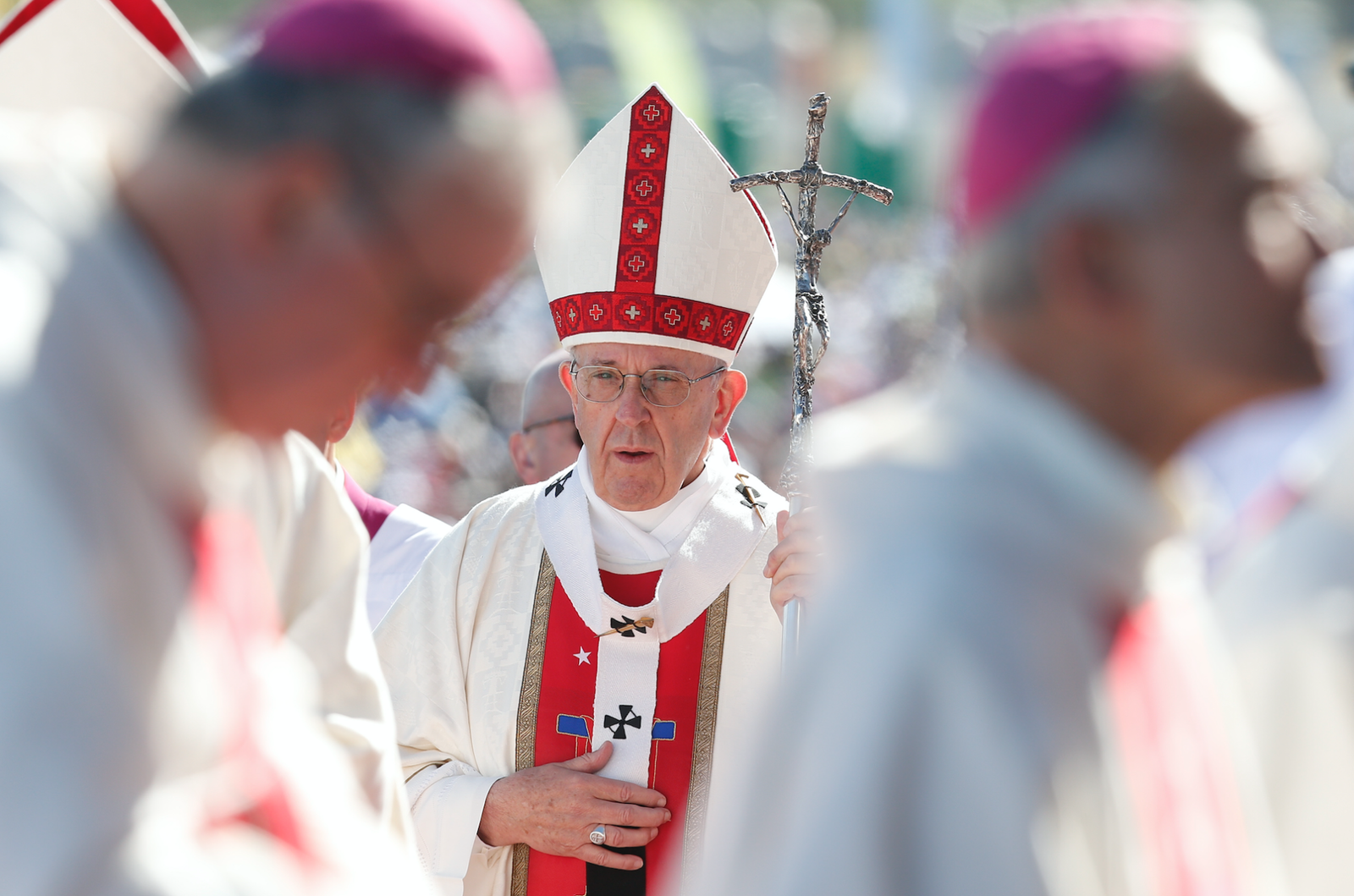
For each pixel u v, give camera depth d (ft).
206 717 11.48
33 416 9.98
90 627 10.03
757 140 163.73
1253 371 11.92
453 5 11.91
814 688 11.89
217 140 11.01
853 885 10.93
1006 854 10.92
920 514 11.96
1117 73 11.94
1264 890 14.25
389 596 38.91
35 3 23.02
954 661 11.22
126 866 10.53
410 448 89.66
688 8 245.65
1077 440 12.16
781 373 101.76
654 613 31.94
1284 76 12.71
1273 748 17.38
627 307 32.09
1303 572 17.99
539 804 29.76
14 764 9.58
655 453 32.09
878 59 158.81
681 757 31.24
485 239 11.71
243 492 21.17
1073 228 11.84
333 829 14.02
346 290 11.36
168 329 10.78
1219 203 11.64
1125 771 11.99
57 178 10.94
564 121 12.48
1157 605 13.70
